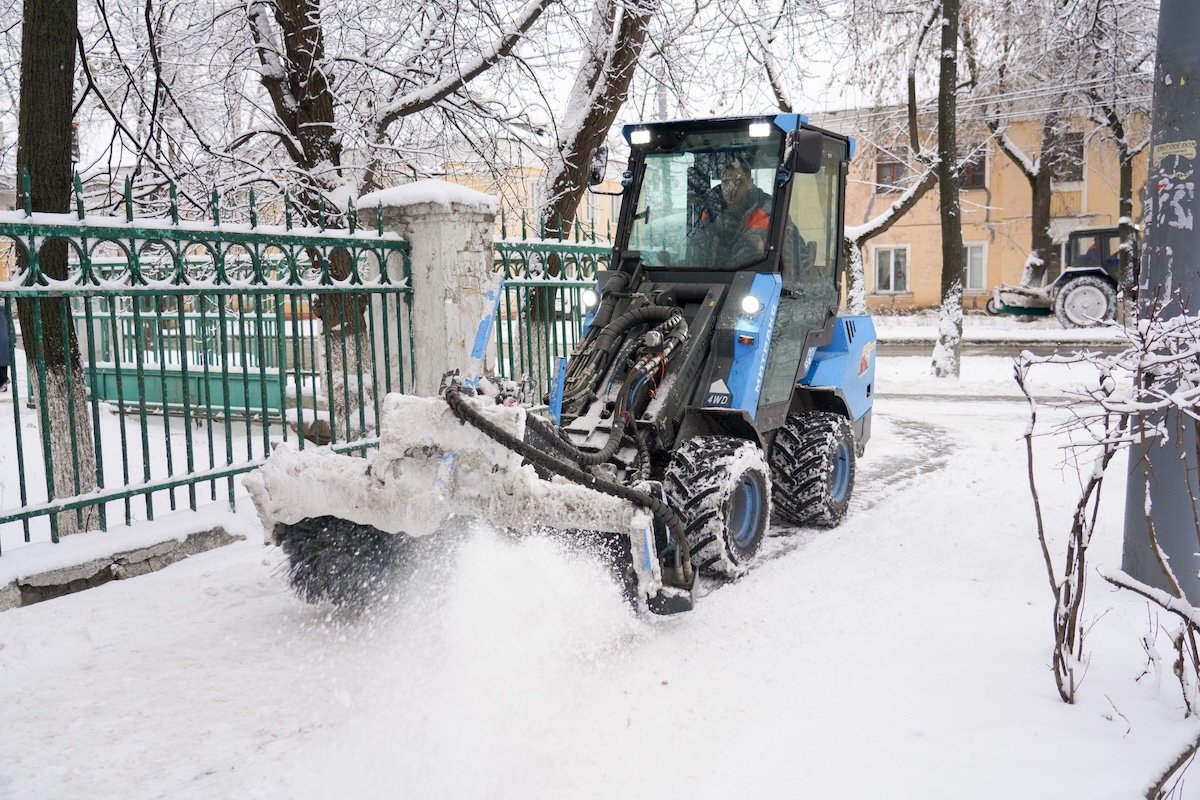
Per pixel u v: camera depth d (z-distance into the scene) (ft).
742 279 17.24
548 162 33.76
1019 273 97.71
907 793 9.43
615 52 31.78
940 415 37.11
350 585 14.58
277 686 12.37
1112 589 15.49
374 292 21.04
